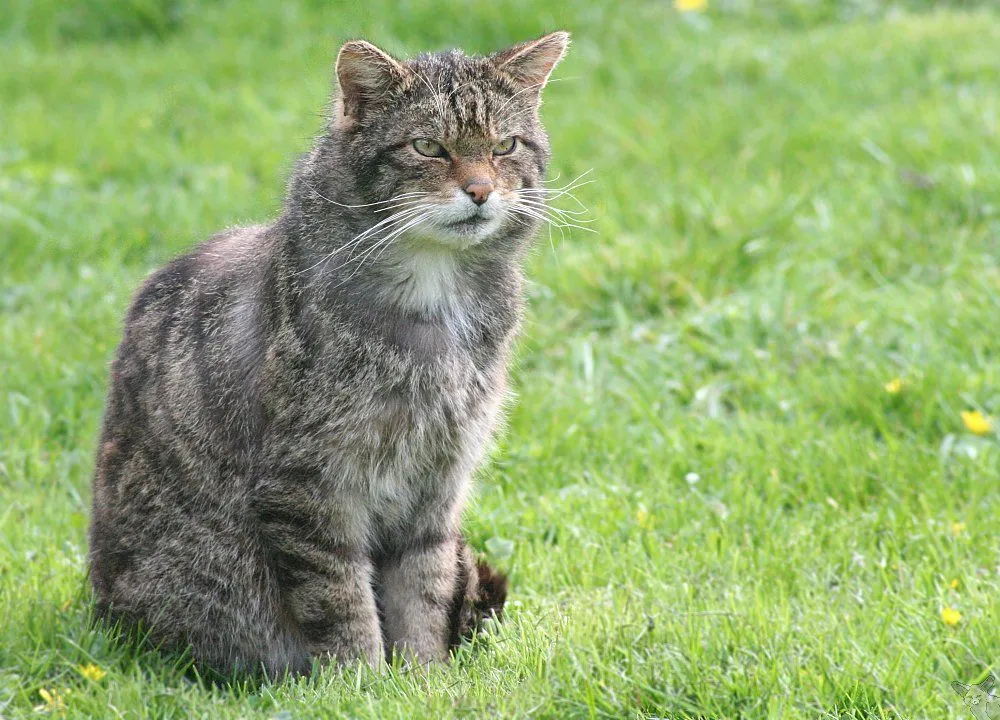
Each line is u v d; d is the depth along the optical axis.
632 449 11.15
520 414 11.64
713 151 17.00
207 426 8.27
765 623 7.96
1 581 9.00
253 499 8.11
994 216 14.28
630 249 14.04
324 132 8.53
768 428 11.14
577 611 8.58
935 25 20.75
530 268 13.56
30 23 22.78
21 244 14.83
